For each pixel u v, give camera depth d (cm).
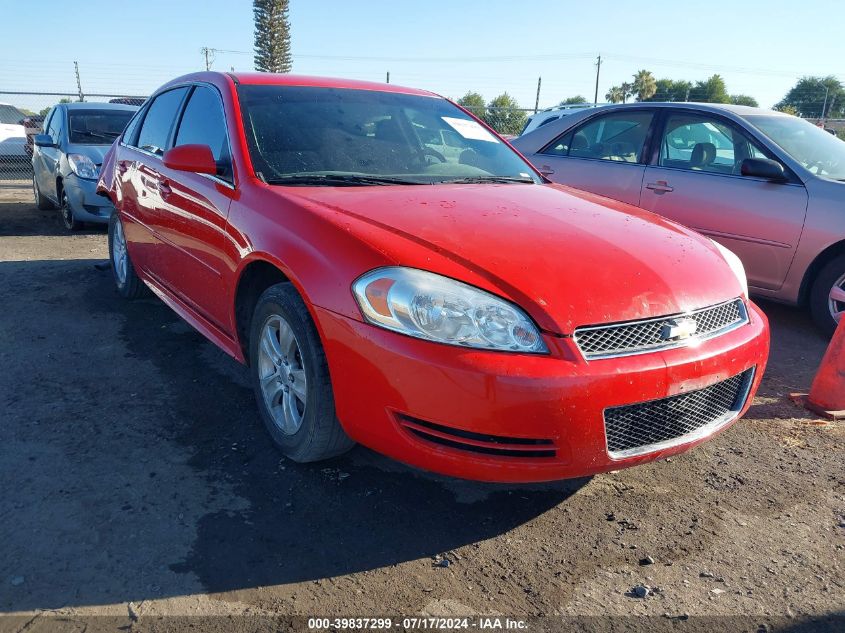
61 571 214
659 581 224
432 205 282
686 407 244
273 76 374
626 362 224
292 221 268
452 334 218
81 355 395
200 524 241
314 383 252
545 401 212
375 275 231
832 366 358
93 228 838
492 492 272
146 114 471
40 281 561
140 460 281
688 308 246
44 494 254
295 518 248
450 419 217
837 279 475
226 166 324
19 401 331
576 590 218
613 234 276
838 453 319
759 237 500
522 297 224
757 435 337
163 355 398
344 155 331
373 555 230
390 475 280
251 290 311
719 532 253
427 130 378
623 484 285
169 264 391
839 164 514
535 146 651
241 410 330
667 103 573
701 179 531
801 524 260
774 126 533
